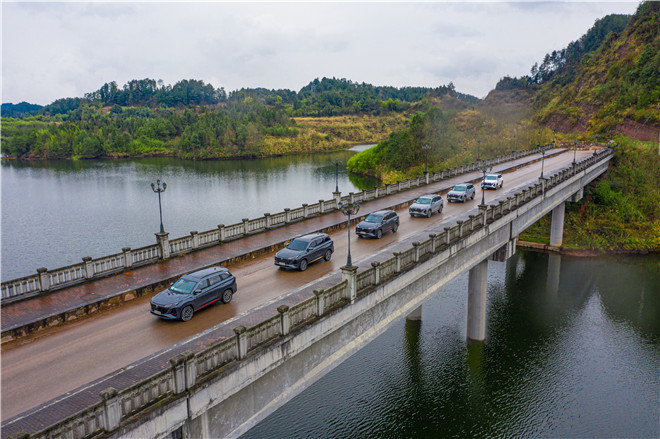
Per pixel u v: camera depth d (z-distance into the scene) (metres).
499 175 58.88
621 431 28.83
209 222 79.19
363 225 35.34
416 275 26.33
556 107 150.25
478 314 38.97
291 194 105.19
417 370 35.50
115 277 25.84
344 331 21.84
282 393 18.58
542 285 52.69
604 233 67.50
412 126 125.88
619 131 117.25
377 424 29.70
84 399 14.58
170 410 13.80
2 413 13.91
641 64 130.00
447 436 28.72
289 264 27.38
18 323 19.64
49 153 194.00
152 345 18.34
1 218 83.12
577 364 36.09
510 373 34.97
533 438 28.44
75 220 81.56
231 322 20.33
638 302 47.75
